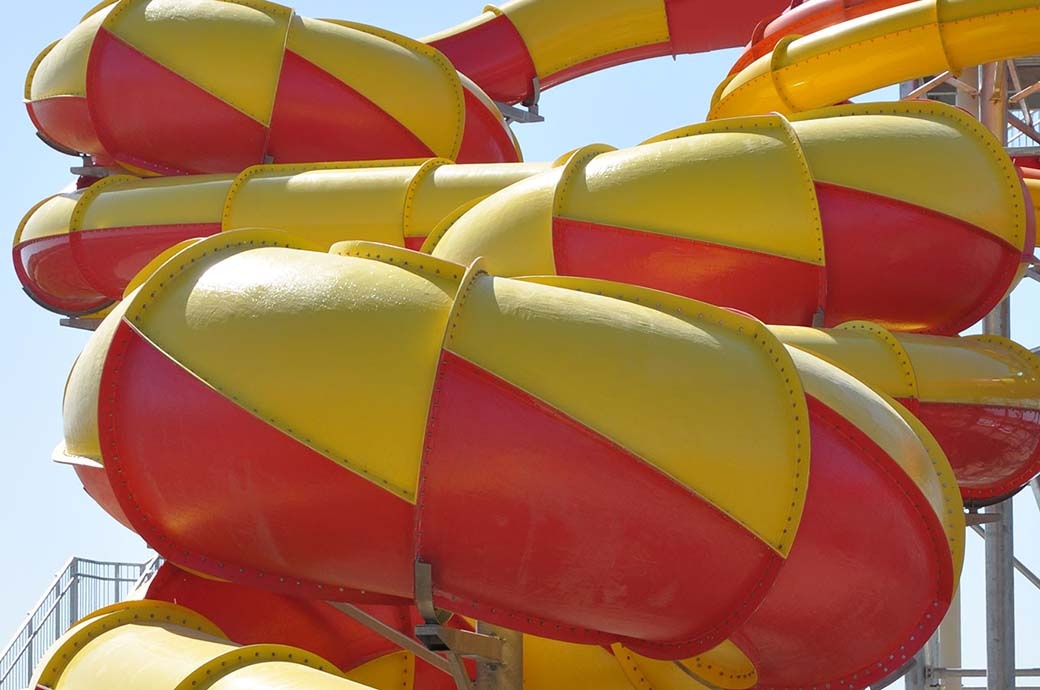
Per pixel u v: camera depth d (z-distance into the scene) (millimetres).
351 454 9219
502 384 9008
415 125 17562
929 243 12875
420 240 15039
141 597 11867
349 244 10148
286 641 12227
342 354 9383
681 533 9070
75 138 18109
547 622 9805
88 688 10117
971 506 13227
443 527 9188
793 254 12633
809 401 9719
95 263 16812
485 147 18688
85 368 10875
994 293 13438
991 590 16094
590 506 8984
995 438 12531
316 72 17250
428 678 13242
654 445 8977
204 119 17203
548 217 12859
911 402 12023
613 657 13430
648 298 9633
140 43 17344
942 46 15188
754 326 9531
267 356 9562
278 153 17406
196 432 9719
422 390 9180
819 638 10016
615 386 9039
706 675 11586
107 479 10250
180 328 10047
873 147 13008
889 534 9852
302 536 9680
